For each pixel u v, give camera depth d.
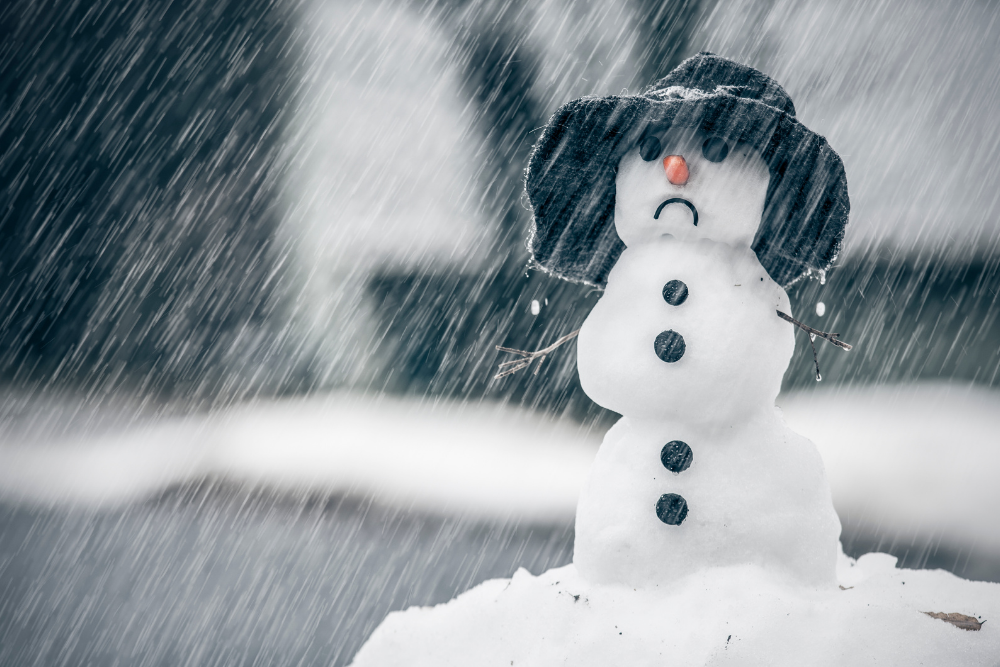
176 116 13.06
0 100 12.95
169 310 13.44
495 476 8.07
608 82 11.19
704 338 2.45
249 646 4.35
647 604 2.35
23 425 10.93
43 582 5.56
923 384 9.40
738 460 2.50
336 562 5.76
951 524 5.70
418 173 12.46
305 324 13.12
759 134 2.47
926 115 10.25
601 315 2.63
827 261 2.69
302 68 12.77
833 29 10.45
